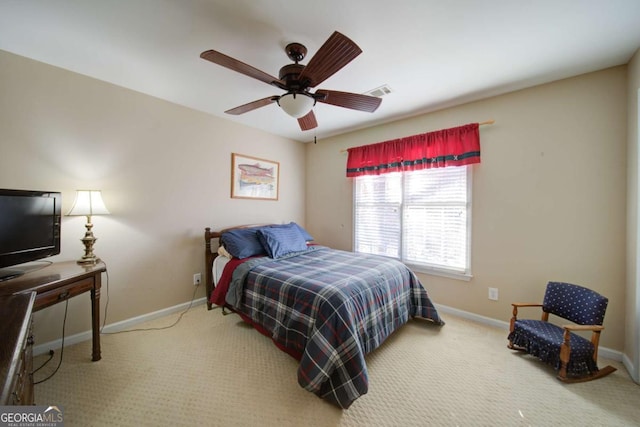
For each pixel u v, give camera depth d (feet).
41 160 6.51
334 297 5.53
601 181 6.63
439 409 4.91
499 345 7.14
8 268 5.79
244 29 5.24
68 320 6.96
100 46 5.83
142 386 5.45
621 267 6.40
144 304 8.41
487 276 8.39
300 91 5.71
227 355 6.62
